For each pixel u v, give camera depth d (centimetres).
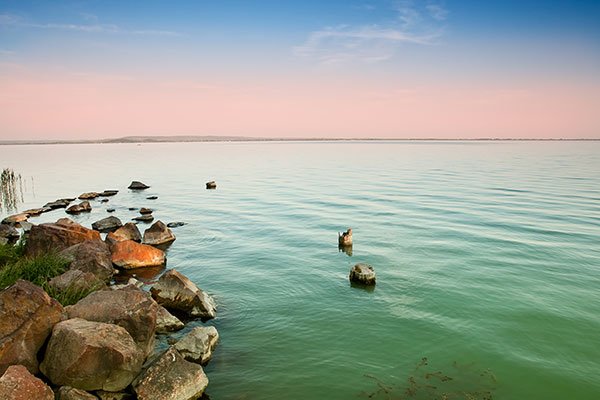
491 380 1312
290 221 3791
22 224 3566
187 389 1177
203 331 1477
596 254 2592
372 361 1422
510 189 5500
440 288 2091
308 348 1512
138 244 2514
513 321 1725
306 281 2227
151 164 12256
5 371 1057
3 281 1775
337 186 6250
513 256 2586
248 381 1293
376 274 2314
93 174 8962
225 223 3772
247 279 2269
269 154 18362
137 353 1237
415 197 4956
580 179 6594
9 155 18388
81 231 2656
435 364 1405
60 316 1298
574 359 1441
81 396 1093
